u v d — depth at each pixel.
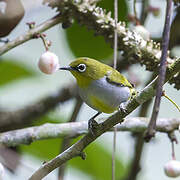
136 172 4.17
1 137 4.05
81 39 4.19
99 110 4.07
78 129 4.07
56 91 4.21
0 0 3.99
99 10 4.07
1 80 4.23
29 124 4.21
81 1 4.06
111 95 4.05
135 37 4.07
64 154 3.98
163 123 4.07
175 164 4.04
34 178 3.97
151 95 3.95
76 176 4.18
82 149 3.98
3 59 4.22
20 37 4.02
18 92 4.23
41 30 4.03
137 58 4.07
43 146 4.16
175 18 4.18
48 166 3.98
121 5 4.16
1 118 4.20
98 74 4.05
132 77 4.16
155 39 4.21
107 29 4.07
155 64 4.07
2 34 4.01
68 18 4.06
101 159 4.18
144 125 4.08
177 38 4.18
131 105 3.96
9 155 4.06
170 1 3.91
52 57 4.01
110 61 4.21
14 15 3.99
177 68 3.94
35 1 4.01
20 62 4.22
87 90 4.06
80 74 4.06
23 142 4.06
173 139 4.07
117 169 4.18
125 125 4.08
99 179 4.18
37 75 4.23
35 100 4.21
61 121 4.21
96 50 4.20
